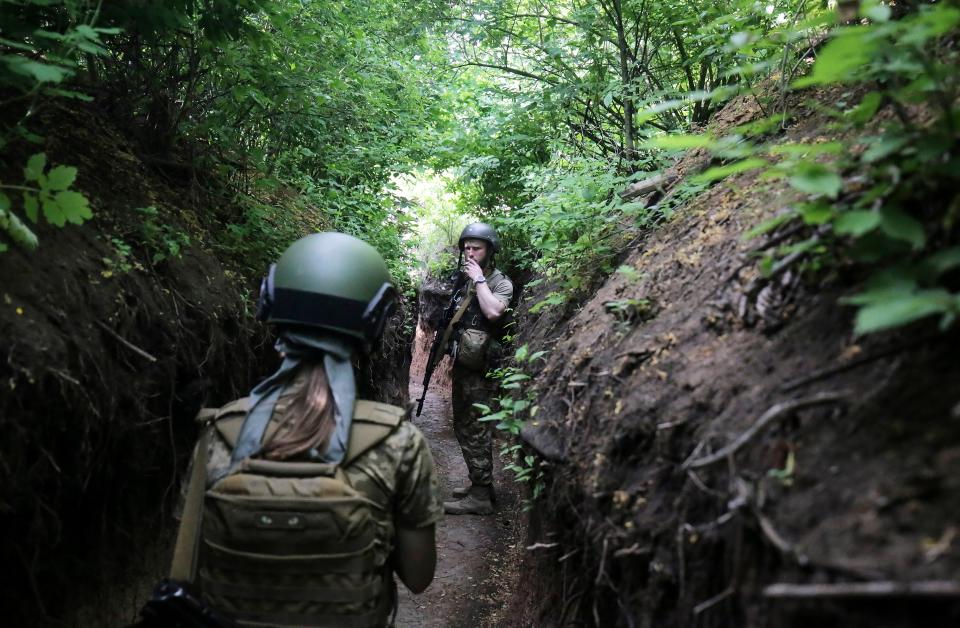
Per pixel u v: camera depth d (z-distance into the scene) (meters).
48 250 1.99
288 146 4.55
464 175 5.64
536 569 2.51
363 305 1.55
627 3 4.03
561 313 3.23
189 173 3.27
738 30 2.98
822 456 1.01
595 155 4.46
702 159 3.14
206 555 1.42
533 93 4.54
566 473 1.85
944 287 1.03
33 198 1.62
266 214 3.53
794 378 1.21
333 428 1.46
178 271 2.55
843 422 1.04
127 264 2.26
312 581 1.37
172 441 2.28
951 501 0.81
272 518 1.35
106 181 2.62
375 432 1.47
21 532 1.69
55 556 1.85
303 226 4.26
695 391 1.42
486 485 4.39
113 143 2.91
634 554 1.35
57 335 1.79
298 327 1.54
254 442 1.44
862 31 1.06
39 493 1.71
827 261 1.35
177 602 1.34
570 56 4.34
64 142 2.60
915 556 0.77
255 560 1.37
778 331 1.39
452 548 3.92
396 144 5.54
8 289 1.75
